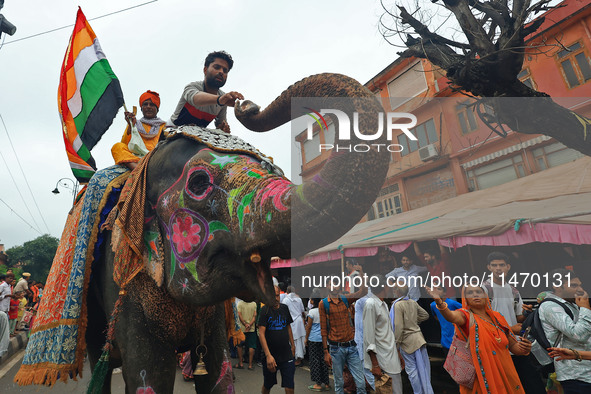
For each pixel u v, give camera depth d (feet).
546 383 13.25
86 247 7.55
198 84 8.31
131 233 6.65
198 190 5.93
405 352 15.05
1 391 19.47
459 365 10.27
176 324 6.87
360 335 15.47
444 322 13.91
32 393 18.89
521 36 14.98
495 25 16.12
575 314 10.95
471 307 10.44
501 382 9.54
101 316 9.18
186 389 19.13
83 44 10.46
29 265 167.84
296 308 25.21
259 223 4.94
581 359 10.36
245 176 5.57
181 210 6.08
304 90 5.02
